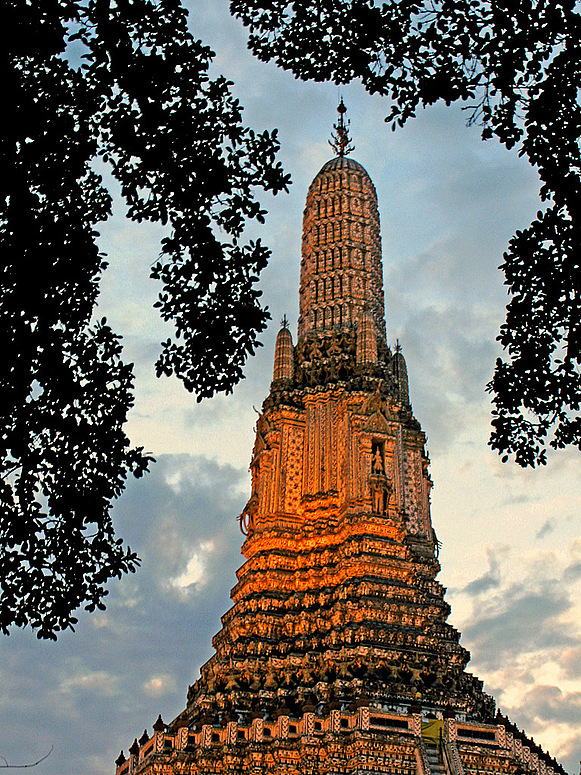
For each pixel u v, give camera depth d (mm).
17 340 26484
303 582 76375
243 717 67375
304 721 62781
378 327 92062
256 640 72188
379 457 79688
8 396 26391
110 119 29172
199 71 29766
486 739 62906
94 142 28156
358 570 73062
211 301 31438
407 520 87000
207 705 68438
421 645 69062
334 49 32594
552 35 29750
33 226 26547
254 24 33156
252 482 85188
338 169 100500
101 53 28172
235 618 75125
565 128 29641
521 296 30859
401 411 92312
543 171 29875
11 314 26578
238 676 70188
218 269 31156
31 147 26641
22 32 26000
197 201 30297
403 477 88125
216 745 64188
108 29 27938
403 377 96625
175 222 30625
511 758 62031
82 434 28516
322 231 96875
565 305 30500
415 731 61219
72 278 27766
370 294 93000
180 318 31406
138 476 29594
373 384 83625
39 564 28000
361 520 75500
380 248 97938
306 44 32875
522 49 29906
